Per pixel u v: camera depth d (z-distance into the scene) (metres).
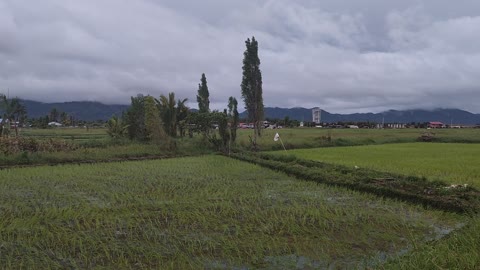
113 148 23.52
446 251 5.48
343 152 26.34
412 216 8.77
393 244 6.81
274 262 5.94
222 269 5.64
